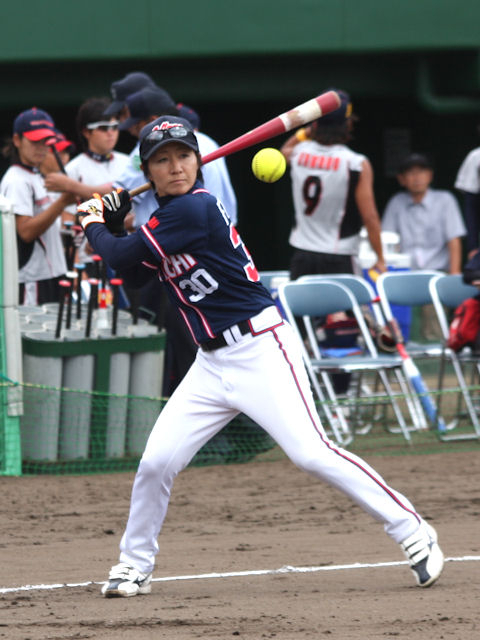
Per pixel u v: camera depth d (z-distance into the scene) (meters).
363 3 44.38
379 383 41.59
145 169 16.34
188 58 43.47
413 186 43.09
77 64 43.00
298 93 46.47
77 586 17.75
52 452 28.73
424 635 13.98
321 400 32.06
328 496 26.30
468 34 45.31
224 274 16.23
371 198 33.84
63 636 14.25
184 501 25.75
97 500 25.73
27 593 17.25
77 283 29.91
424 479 27.89
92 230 16.69
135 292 29.78
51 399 28.56
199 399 16.70
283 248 51.28
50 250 31.16
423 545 16.92
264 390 16.34
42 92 43.53
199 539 22.03
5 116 47.81
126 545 16.97
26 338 28.58
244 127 51.34
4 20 40.81
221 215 16.22
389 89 47.44
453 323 33.34
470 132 50.59
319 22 44.00
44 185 28.94
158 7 42.38
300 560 19.89
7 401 27.73
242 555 20.45
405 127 52.44
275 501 25.77
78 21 41.53
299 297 32.78
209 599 16.55
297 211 34.69
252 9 43.31
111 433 29.27
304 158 34.03
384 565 19.20
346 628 14.41
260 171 17.23
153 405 29.83
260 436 30.89
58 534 22.47
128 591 16.73
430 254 43.47
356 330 35.44
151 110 27.95
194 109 50.53
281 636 14.05
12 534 22.41
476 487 26.88
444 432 33.44
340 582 17.78
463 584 17.30
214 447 30.41
